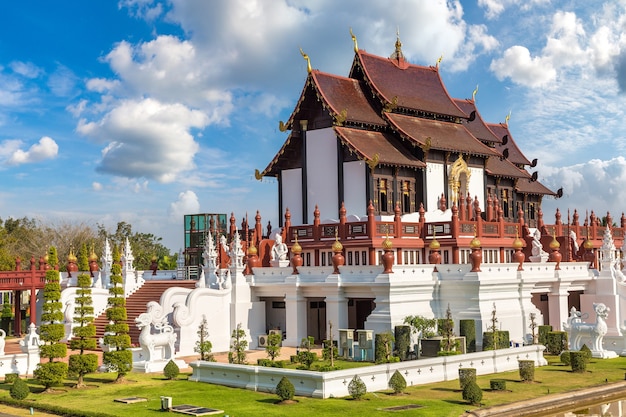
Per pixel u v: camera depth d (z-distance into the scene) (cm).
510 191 6606
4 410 2800
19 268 5434
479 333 4197
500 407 2800
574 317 4259
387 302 4122
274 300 4759
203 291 4347
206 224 5925
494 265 4416
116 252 3409
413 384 3198
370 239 4603
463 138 5931
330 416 2595
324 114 5538
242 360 3647
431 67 6372
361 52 5884
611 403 3127
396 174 5341
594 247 6081
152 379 3378
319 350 4284
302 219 5656
